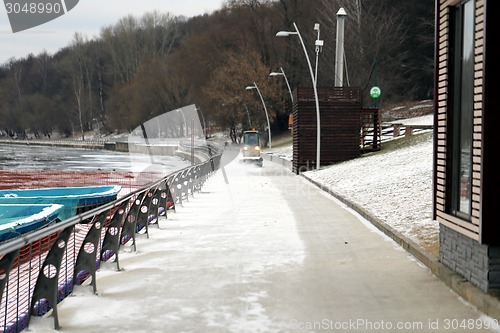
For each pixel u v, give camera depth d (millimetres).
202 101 61438
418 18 60625
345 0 55344
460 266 7098
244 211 15000
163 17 112750
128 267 8484
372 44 53781
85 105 113375
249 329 5719
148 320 6008
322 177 24719
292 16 73375
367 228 11859
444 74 7531
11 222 12164
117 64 108062
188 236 11203
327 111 31609
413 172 18547
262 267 8422
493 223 6105
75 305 6535
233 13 79438
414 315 6086
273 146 65188
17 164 53094
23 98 121250
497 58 6039
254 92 67000
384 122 50938
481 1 6301
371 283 7426
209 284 7461
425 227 10508
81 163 53062
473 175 6480
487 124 6059
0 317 6344
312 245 10094
